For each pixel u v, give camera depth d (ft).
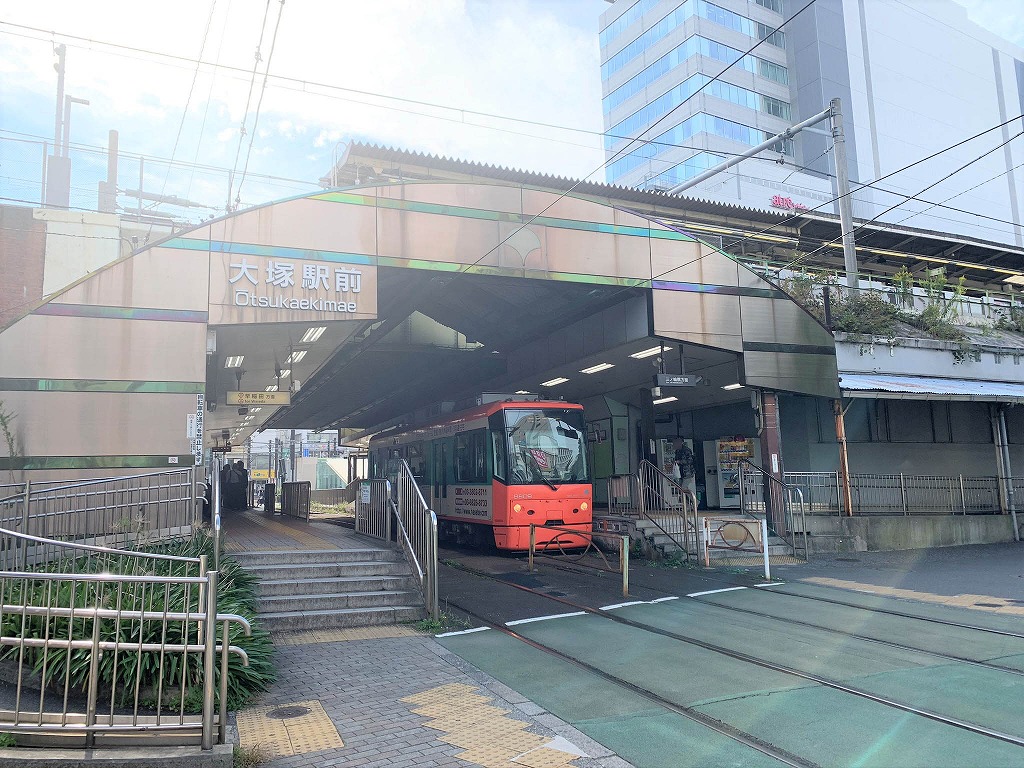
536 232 49.70
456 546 65.26
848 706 20.25
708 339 54.65
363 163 78.07
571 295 58.34
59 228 55.21
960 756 16.71
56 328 38.45
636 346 57.52
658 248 53.57
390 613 31.45
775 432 57.41
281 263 42.93
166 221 57.93
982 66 224.74
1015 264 104.58
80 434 38.01
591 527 54.80
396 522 38.42
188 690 19.86
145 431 38.99
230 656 20.59
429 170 80.07
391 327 68.39
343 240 44.45
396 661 25.44
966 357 67.56
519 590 39.99
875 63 201.67
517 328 69.00
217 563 29.22
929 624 30.58
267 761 16.75
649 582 42.19
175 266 40.91
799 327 58.13
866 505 61.46
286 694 21.79
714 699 21.01
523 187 49.60
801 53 197.36
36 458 37.19
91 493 31.99
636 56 205.87
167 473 33.94
